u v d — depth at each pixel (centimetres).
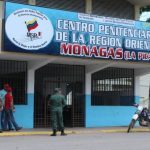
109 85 2333
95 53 2019
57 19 1928
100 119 2284
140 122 2172
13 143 1454
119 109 2353
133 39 2153
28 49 1848
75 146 1370
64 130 2002
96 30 2033
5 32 1795
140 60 2169
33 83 2083
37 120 2105
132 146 1401
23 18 1841
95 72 2267
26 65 2073
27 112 2066
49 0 2120
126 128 2189
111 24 2083
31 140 1565
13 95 2036
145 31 2200
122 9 2369
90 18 2019
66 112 2217
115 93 2353
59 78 2181
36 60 2011
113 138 1684
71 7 2191
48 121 2136
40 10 1884
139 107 2122
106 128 2167
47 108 2138
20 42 1830
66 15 1953
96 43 2027
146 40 2200
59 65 2183
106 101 2319
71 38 1958
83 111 2239
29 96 2069
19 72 2055
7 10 1805
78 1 2217
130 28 2147
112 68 2347
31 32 1858
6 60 2019
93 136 1769
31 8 1861
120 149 1312
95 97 2283
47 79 2145
